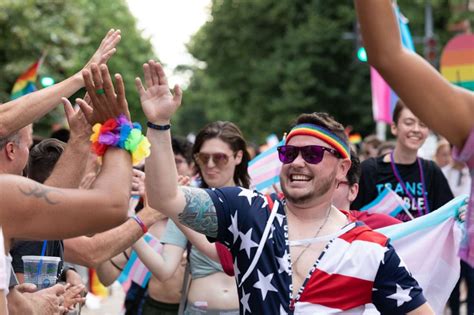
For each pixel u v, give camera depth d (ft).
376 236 13.84
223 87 139.95
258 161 24.34
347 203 18.78
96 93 11.48
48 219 10.68
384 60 8.77
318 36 126.72
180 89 13.47
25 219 10.61
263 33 135.95
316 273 13.56
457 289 33.91
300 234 13.99
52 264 15.42
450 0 116.37
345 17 127.75
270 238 13.66
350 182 18.61
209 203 13.70
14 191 10.55
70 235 10.85
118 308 43.37
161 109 13.43
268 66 128.47
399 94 8.87
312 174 14.07
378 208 25.29
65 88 13.78
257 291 13.51
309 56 127.34
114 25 152.97
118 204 11.01
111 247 17.48
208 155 21.25
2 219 10.50
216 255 17.33
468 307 32.96
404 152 27.14
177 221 13.79
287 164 14.20
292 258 13.76
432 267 18.95
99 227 10.96
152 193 13.60
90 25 121.19
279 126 125.80
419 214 27.07
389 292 13.64
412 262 18.89
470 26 117.29
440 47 117.29
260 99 130.11
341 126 14.43
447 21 121.29
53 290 14.02
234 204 13.78
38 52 78.84
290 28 130.11
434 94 8.71
